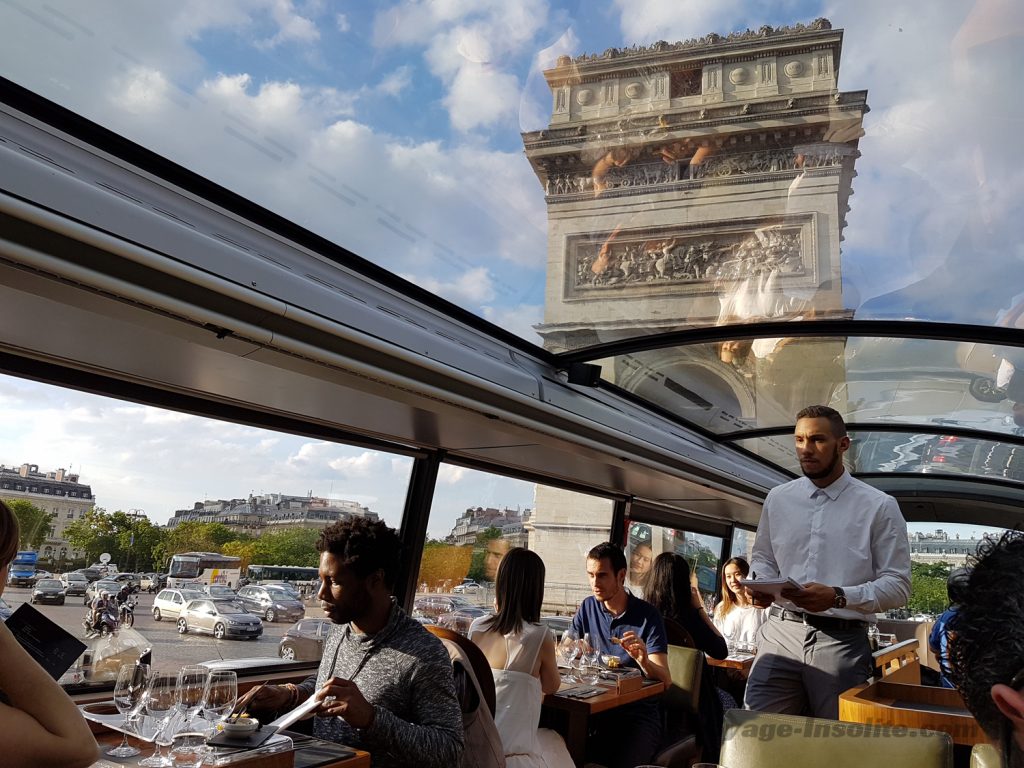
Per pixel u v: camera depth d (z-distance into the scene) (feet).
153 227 8.32
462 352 13.19
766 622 12.30
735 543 39.40
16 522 6.27
